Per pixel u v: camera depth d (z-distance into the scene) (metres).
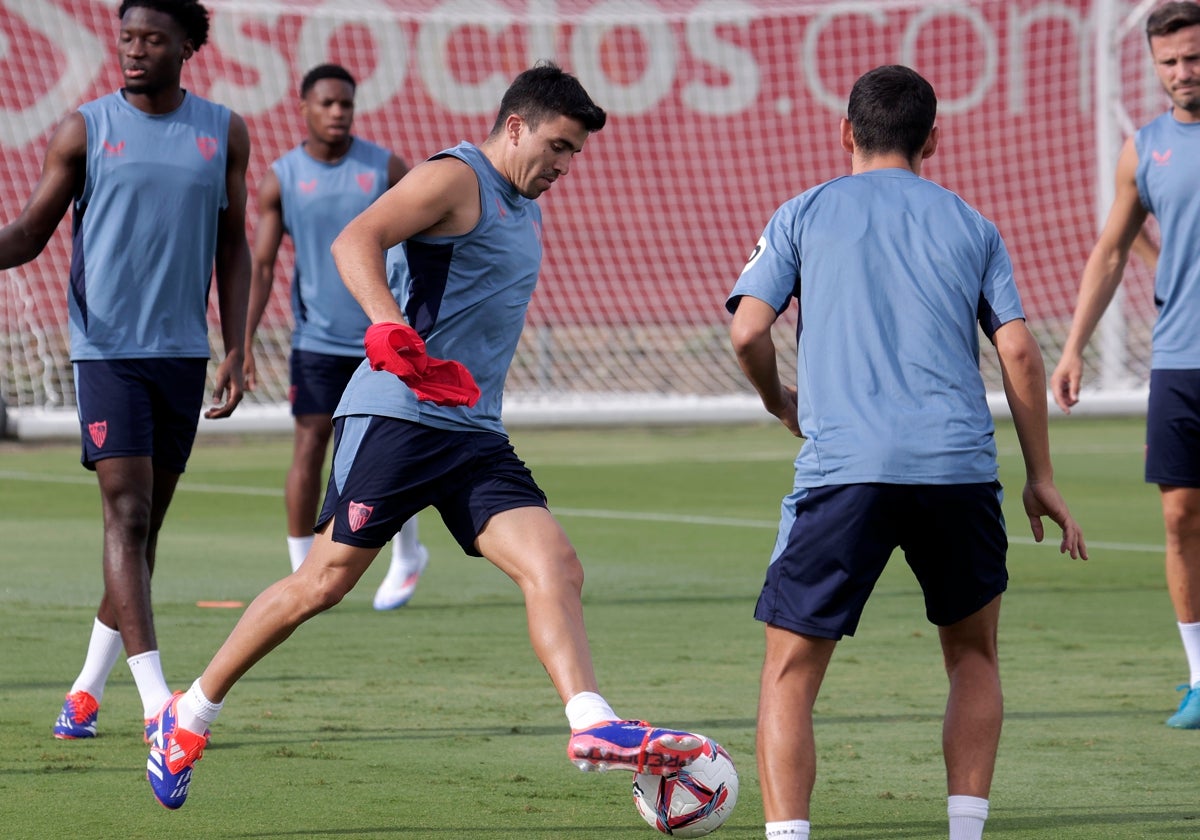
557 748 16.67
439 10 70.00
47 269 57.50
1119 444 61.78
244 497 44.91
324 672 21.12
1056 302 69.81
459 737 17.16
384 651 22.78
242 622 13.40
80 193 17.14
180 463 17.73
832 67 72.50
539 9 71.00
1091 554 34.16
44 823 13.49
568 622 12.68
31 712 18.28
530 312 69.00
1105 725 18.00
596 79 71.50
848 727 17.88
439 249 13.30
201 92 66.38
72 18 62.56
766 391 12.31
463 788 14.88
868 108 12.48
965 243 11.89
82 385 17.02
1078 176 71.00
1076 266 70.56
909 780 15.40
